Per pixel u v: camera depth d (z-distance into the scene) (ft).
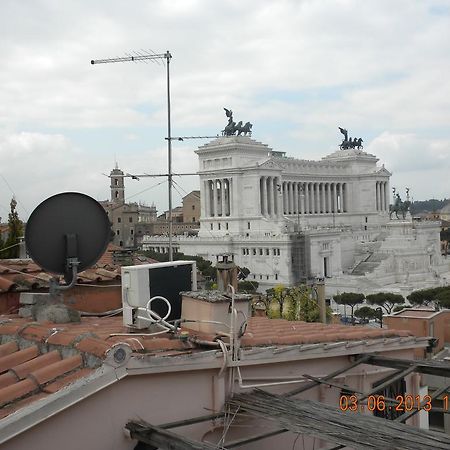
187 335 36.86
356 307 433.07
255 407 33.01
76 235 43.01
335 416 31.32
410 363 40.88
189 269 45.21
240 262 573.33
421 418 51.96
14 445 27.37
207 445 27.32
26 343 38.32
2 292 53.52
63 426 28.91
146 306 39.78
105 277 62.69
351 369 43.62
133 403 31.48
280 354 38.01
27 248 41.60
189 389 33.68
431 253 625.00
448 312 170.50
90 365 31.89
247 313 40.98
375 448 26.73
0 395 29.99
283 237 538.88
